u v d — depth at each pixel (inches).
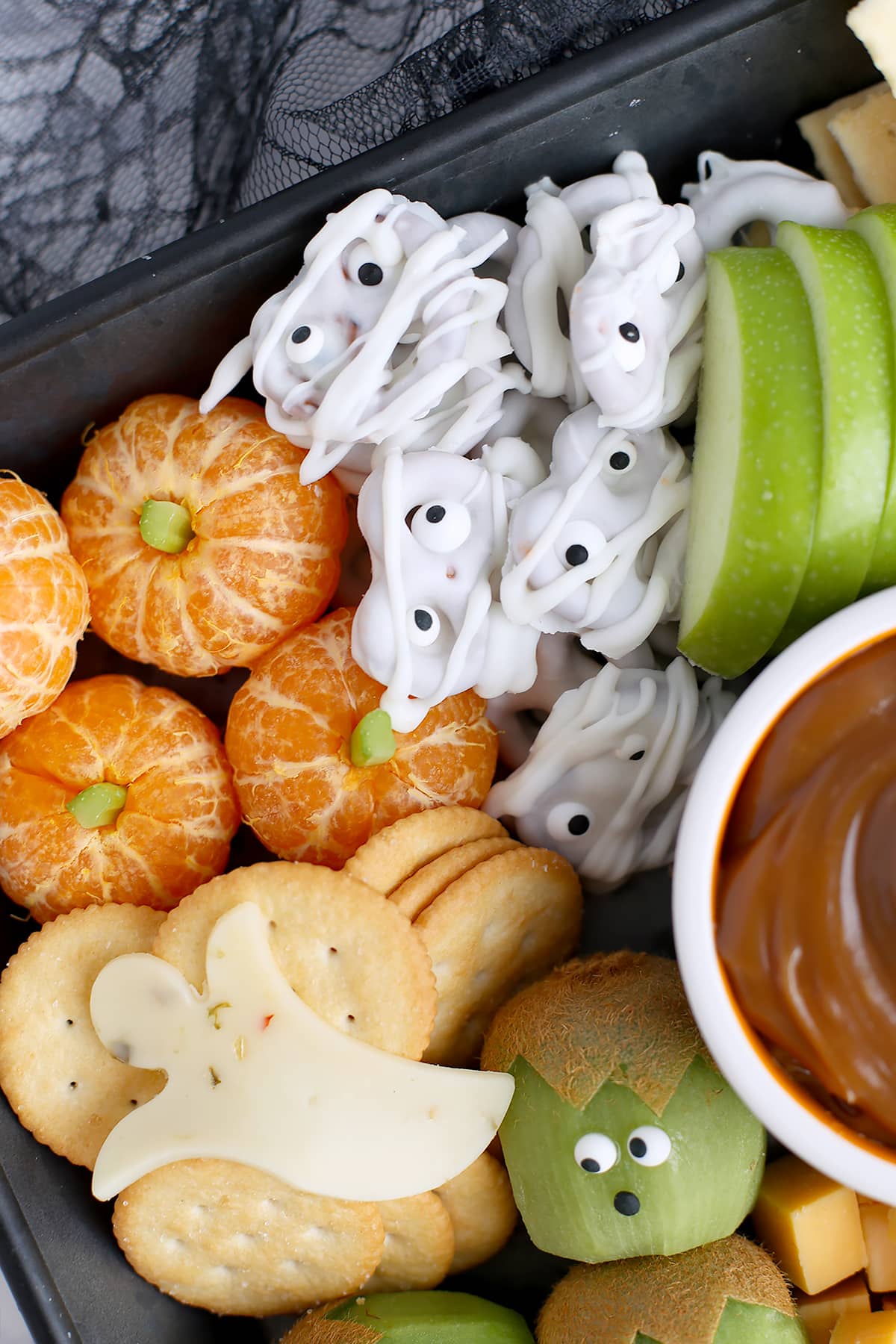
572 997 21.1
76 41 23.2
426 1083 20.9
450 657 21.0
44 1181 21.4
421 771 21.8
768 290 20.6
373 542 21.0
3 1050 21.5
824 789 19.9
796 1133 19.8
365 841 21.9
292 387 21.0
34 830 22.0
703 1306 20.6
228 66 23.3
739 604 20.8
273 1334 22.1
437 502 20.9
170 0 23.1
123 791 22.0
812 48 21.3
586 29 22.1
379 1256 21.3
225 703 23.0
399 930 21.1
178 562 22.0
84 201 23.5
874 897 19.8
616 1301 20.7
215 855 22.3
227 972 21.0
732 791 19.9
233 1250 21.4
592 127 21.3
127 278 21.1
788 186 21.4
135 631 22.2
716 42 21.0
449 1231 21.5
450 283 20.9
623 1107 20.6
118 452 22.0
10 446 22.0
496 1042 21.3
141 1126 21.0
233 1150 20.8
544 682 22.2
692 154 21.9
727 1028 19.9
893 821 19.9
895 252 20.4
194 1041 21.0
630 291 20.7
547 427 21.9
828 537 20.4
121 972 21.2
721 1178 20.6
